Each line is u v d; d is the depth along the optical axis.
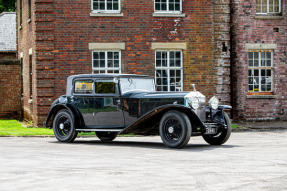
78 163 9.41
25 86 23.84
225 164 9.23
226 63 20.56
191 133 12.28
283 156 10.47
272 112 21.66
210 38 20.45
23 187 7.03
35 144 13.43
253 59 21.61
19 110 26.48
